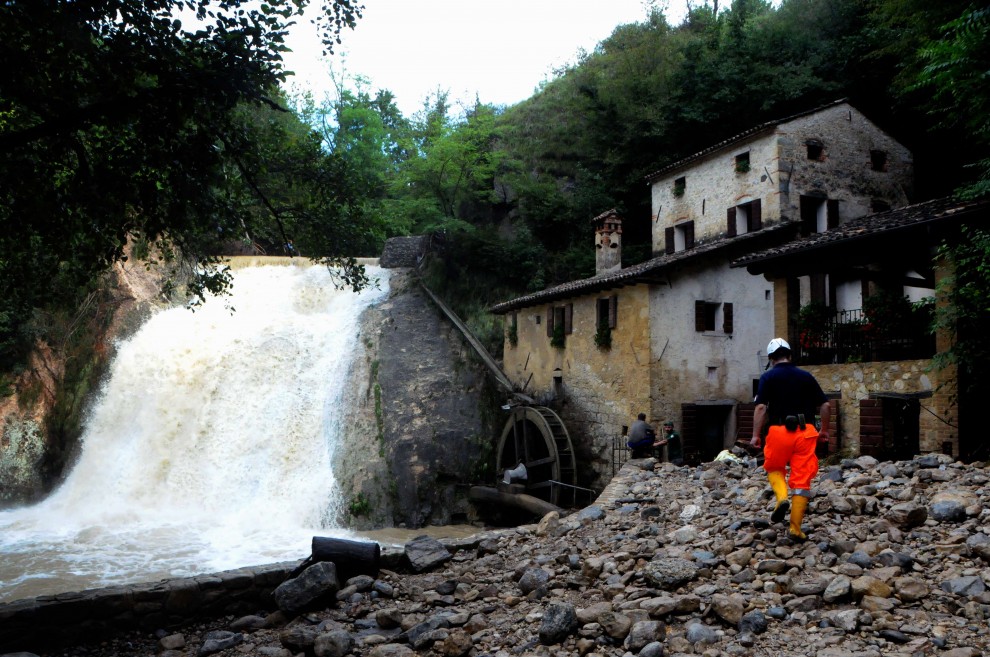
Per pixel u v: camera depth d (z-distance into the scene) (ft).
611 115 102.73
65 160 28.71
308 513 62.08
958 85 34.88
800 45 86.84
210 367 78.64
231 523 60.13
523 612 18.98
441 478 67.82
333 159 36.11
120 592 20.48
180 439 72.02
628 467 36.17
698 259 62.59
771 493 25.41
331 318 88.22
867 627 14.44
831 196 67.00
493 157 111.65
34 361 80.94
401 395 74.33
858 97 77.77
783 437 20.20
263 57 27.04
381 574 23.50
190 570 45.37
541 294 74.90
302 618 20.56
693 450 59.77
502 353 90.22
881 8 67.26
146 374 78.59
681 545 21.97
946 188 72.64
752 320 65.05
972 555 17.46
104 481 70.59
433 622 18.37
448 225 100.32
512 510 66.13
